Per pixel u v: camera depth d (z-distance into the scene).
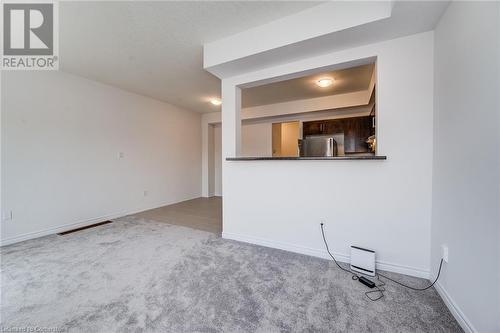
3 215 2.49
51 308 1.40
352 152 4.04
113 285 1.66
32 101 2.73
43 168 2.83
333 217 2.10
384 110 1.86
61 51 2.46
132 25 2.00
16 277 1.78
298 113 4.44
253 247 2.43
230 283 1.70
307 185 2.22
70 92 3.10
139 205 4.16
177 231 2.99
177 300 1.49
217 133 6.10
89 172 3.34
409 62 1.78
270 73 2.39
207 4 1.75
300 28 1.86
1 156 2.49
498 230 0.95
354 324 1.27
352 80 3.32
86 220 3.30
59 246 2.44
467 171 1.20
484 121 1.05
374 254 1.83
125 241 2.60
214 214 3.97
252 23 2.01
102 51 2.47
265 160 2.43
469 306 1.17
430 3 1.42
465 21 1.23
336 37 1.81
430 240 1.73
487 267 1.02
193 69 2.96
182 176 5.22
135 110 4.05
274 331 1.22
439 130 1.58
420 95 1.75
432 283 1.66
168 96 4.25
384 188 1.88
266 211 2.46
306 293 1.57
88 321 1.28
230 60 2.21
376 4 1.59
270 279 1.75
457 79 1.32
